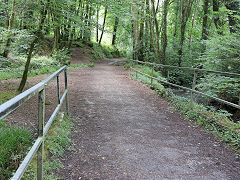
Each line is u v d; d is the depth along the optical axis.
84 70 16.02
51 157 2.91
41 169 2.15
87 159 3.09
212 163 3.07
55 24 5.10
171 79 15.96
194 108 5.43
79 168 2.83
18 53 12.30
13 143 2.90
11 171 2.46
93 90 8.40
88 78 11.75
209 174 2.79
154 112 5.67
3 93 5.79
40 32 5.78
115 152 3.34
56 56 17.20
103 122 4.77
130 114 5.43
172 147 3.57
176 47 17.23
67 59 18.64
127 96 7.49
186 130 4.39
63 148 3.31
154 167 2.92
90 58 27.05
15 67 11.75
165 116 5.34
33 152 1.74
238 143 3.52
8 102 1.21
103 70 16.72
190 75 15.98
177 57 16.84
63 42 21.12
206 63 8.37
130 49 19.86
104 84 9.86
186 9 15.70
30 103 5.58
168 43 18.86
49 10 4.69
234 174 2.80
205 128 4.46
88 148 3.45
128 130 4.32
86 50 28.66
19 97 1.39
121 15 4.59
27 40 6.98
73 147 3.41
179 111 5.75
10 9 5.75
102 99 6.97
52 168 2.69
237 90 6.98
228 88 7.21
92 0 4.41
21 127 3.73
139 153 3.33
